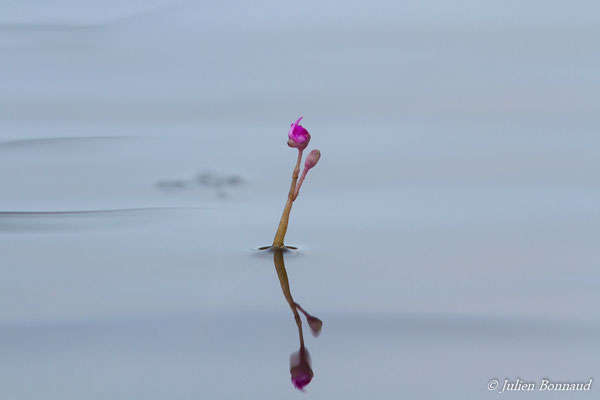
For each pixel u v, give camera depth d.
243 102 1.10
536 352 0.83
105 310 0.85
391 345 0.83
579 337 0.84
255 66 1.25
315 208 0.94
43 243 0.90
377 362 0.83
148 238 0.91
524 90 1.11
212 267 0.88
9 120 1.06
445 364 0.83
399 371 0.82
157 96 1.11
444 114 1.07
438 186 0.96
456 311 0.85
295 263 0.89
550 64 1.21
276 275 0.88
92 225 0.92
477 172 0.98
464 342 0.84
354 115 1.07
